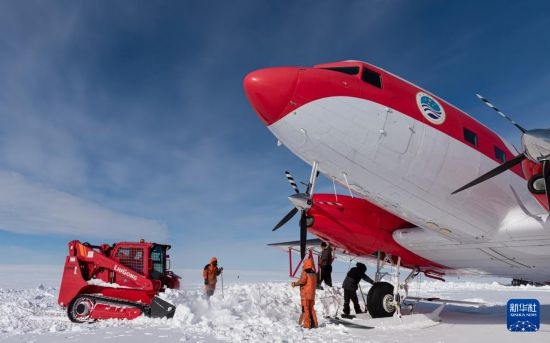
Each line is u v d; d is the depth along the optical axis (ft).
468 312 43.68
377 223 35.81
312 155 27.68
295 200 27.68
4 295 56.75
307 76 25.76
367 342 24.54
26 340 23.77
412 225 35.99
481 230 30.58
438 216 30.25
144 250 35.42
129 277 33.63
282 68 25.96
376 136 26.48
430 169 27.78
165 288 36.22
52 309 40.16
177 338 24.06
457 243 32.81
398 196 29.50
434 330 30.14
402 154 27.09
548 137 21.20
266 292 41.57
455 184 28.53
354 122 26.07
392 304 34.65
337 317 34.91
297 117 25.67
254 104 26.11
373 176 28.17
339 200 35.88
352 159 27.27
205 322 29.30
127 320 31.37
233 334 25.44
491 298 63.16
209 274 43.32
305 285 29.63
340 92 26.18
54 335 25.52
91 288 33.04
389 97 27.37
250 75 25.67
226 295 36.83
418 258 37.52
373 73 28.22
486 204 29.40
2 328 28.78
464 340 25.61
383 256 38.19
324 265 42.11
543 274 36.17
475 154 29.07
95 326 29.25
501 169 25.16
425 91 30.17
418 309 45.68
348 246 37.32
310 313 29.50
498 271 38.04
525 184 31.48
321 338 25.62
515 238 29.84
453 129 28.76
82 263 34.42
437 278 44.34
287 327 28.55
